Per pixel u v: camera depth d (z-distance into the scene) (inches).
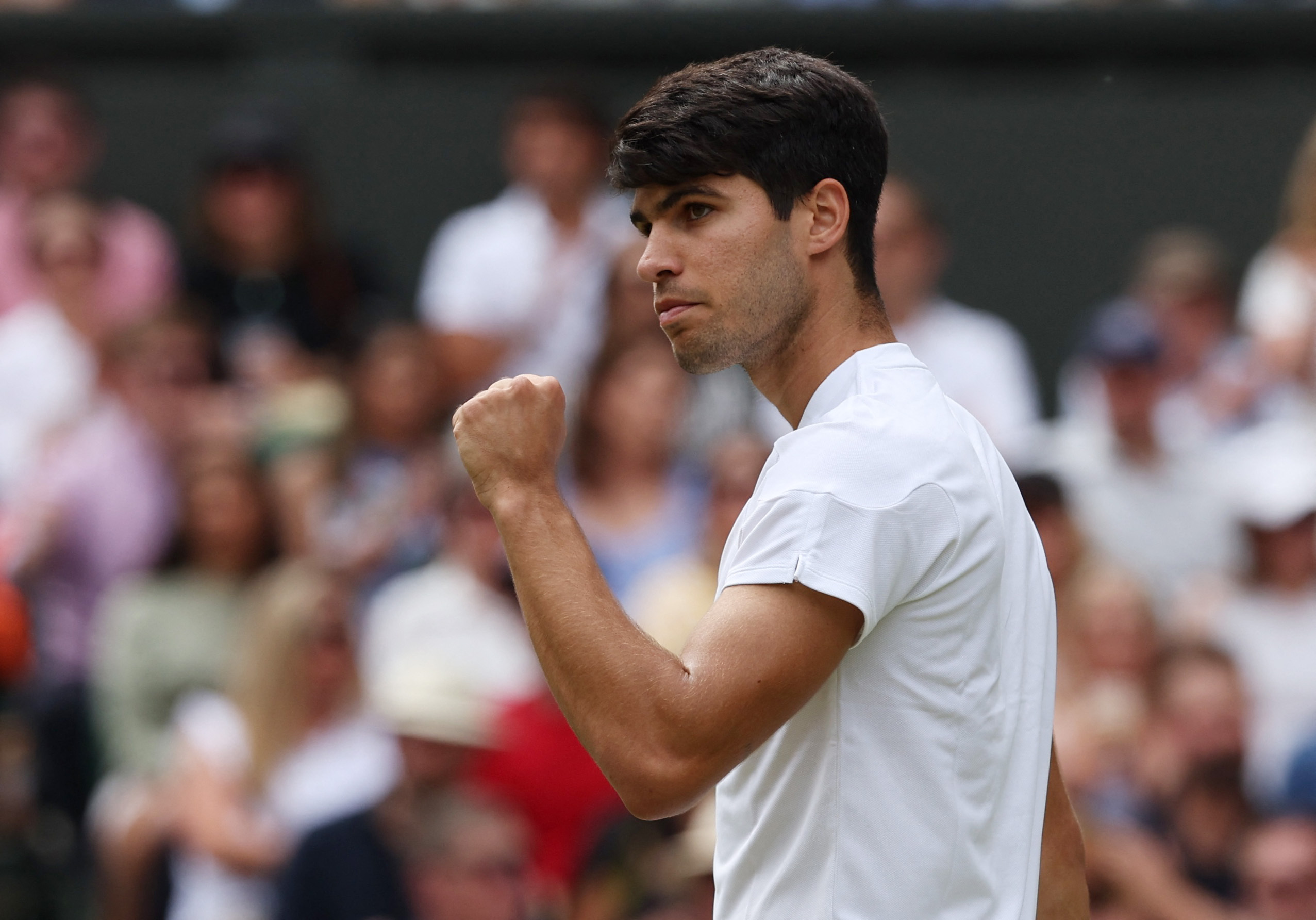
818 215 259.8
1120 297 794.8
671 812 237.0
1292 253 771.4
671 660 237.0
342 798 597.6
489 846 538.3
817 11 796.0
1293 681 663.1
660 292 260.5
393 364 725.9
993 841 256.4
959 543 248.1
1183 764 593.3
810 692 239.9
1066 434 740.7
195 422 729.6
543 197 770.8
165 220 810.8
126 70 813.9
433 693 551.5
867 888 247.1
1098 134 796.0
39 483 725.9
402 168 803.4
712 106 254.5
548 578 243.6
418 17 806.5
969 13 792.3
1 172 802.8
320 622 612.4
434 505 704.4
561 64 805.9
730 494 617.6
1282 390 758.5
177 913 601.9
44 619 711.7
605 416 679.7
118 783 636.7
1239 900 572.7
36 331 762.2
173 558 668.7
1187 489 715.4
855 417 251.4
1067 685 625.9
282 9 808.3
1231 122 792.3
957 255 799.7
